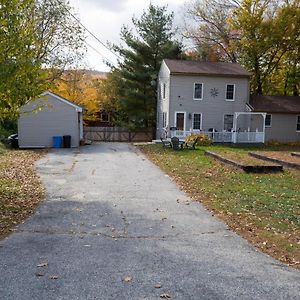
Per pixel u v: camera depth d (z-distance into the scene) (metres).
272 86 40.34
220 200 9.68
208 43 39.81
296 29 35.47
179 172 14.74
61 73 32.91
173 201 9.68
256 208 8.79
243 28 36.25
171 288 4.38
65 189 11.28
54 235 6.52
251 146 27.88
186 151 22.88
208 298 4.14
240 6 36.69
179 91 30.12
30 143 26.39
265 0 35.50
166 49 38.12
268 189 11.24
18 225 7.14
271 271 4.97
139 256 5.49
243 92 31.19
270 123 31.62
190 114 30.47
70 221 7.54
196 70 30.42
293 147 28.38
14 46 9.15
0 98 9.46
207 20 39.12
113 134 39.00
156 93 38.94
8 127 30.11
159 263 5.21
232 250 5.84
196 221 7.69
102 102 42.75
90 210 8.56
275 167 14.83
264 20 35.88
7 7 8.87
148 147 26.03
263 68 38.66
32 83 9.88
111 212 8.40
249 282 4.59
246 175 13.98
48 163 17.59
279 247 5.99
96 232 6.77
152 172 14.98
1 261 5.19
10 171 14.48
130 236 6.55
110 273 4.80
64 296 4.13
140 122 39.66
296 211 8.52
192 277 4.72
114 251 5.70
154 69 38.75
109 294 4.20
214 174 14.23
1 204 8.89
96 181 12.82
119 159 19.45
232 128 31.33
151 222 7.58
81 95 38.81
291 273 4.91
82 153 22.44
